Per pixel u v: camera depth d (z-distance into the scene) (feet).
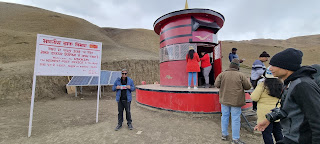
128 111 13.82
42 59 13.41
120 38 157.69
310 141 3.57
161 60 25.89
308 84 3.76
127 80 13.91
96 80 35.76
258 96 8.95
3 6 152.87
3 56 53.16
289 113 4.19
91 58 16.03
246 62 144.56
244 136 11.99
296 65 4.22
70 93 38.14
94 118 17.62
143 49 127.95
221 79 11.37
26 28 111.86
